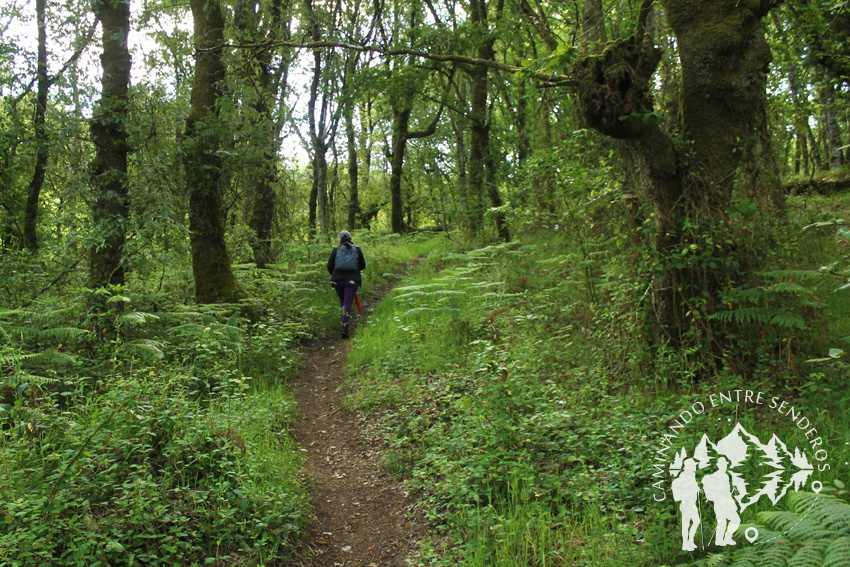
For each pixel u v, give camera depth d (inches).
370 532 154.7
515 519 139.6
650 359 209.0
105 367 227.8
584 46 272.5
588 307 265.3
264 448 183.2
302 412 246.5
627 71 193.8
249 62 370.9
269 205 521.7
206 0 352.8
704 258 201.2
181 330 274.2
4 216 413.1
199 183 339.0
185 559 125.6
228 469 157.0
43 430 158.7
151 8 402.6
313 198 871.1
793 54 309.0
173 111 316.2
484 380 212.2
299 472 181.9
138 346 233.6
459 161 871.7
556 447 168.7
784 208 223.9
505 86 581.0
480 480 160.4
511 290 363.3
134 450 152.2
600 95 197.0
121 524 125.6
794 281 194.9
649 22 382.6
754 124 215.0
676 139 215.8
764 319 186.1
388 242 830.5
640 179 230.7
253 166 418.0
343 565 140.4
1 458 138.5
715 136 211.0
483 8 603.2
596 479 150.0
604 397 195.0
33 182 402.0
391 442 205.0
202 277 349.1
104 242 262.1
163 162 311.6
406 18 684.7
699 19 211.3
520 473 153.9
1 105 360.5
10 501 121.7
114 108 276.7
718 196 209.6
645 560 115.0
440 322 334.3
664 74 272.4
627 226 237.6
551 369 236.5
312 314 396.8
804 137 533.0
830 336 206.8
